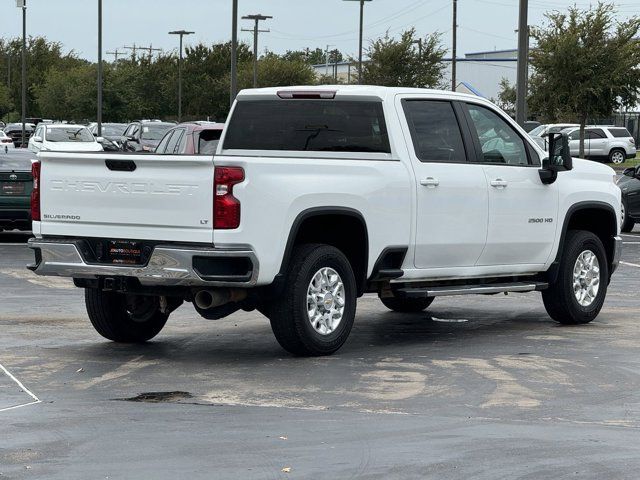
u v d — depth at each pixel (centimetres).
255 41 7338
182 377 959
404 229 1103
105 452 712
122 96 9375
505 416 819
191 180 978
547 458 704
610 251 1355
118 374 971
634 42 5175
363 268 1084
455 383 938
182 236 984
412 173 1109
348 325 1077
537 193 1239
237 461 693
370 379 952
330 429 776
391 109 1116
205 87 9294
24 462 690
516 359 1053
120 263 1019
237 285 986
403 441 744
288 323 1030
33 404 849
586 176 1314
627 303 1502
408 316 1363
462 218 1155
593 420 809
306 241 1084
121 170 1009
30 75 11175
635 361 1045
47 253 1052
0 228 2406
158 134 4241
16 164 2228
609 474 671
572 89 5134
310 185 1017
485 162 1191
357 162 1062
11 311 1358
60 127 4544
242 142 1186
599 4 5153
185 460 695
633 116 7875
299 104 1160
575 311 1280
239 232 971
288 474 667
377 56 7238
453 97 1175
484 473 671
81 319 1299
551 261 1266
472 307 1451
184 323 1288
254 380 945
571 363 1033
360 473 670
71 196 1039
